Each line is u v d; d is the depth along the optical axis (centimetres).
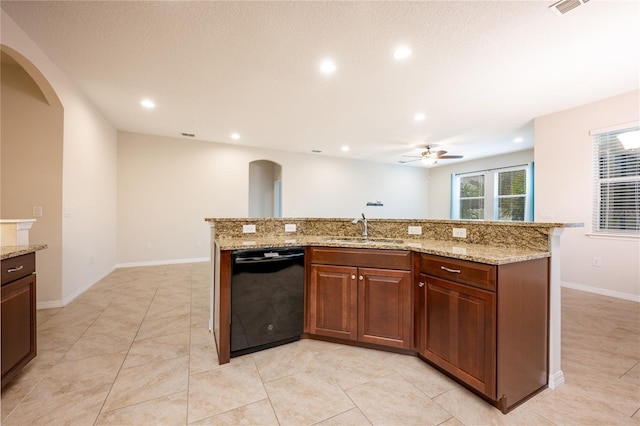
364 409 150
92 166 384
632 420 143
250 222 259
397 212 852
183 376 179
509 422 141
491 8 196
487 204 739
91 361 195
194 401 155
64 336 233
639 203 343
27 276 176
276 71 288
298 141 586
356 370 186
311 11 200
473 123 455
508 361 150
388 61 267
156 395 159
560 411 150
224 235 250
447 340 173
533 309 163
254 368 188
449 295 172
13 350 161
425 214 897
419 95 346
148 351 210
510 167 682
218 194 596
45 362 193
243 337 204
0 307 151
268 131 512
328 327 221
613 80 304
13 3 194
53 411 145
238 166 617
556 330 174
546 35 225
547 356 171
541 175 417
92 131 381
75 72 295
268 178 799
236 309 201
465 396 161
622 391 167
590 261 375
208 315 287
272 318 214
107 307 305
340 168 759
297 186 700
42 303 299
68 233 319
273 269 213
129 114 422
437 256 181
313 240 242
